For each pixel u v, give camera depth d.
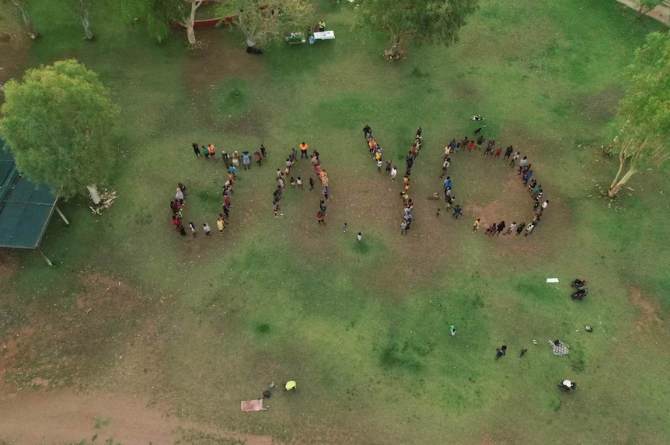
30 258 34.19
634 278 34.66
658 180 40.09
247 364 30.39
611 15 53.16
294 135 42.88
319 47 49.91
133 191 38.19
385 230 36.91
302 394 29.31
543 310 33.06
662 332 32.22
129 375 29.75
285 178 39.56
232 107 44.56
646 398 29.47
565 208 38.38
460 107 45.28
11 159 35.66
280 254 35.41
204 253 35.19
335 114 44.50
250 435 27.86
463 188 39.56
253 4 44.16
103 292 33.03
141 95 44.59
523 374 30.30
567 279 34.56
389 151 42.03
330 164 40.94
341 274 34.50
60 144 30.30
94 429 27.78
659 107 30.78
